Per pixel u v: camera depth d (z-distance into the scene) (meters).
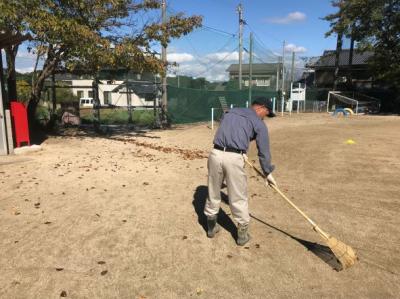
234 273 4.05
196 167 8.89
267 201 6.38
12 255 4.34
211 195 4.70
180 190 6.88
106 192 6.66
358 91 36.50
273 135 15.64
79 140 12.72
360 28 28.86
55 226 5.14
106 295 3.64
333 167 9.12
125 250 4.51
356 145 12.44
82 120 19.42
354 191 7.07
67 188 6.84
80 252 4.44
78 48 11.34
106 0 12.12
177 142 13.36
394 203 6.36
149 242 4.72
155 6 14.09
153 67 13.51
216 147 4.51
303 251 4.55
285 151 11.41
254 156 10.71
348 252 4.18
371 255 4.50
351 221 5.53
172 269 4.11
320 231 4.31
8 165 8.42
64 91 26.11
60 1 11.60
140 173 8.11
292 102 34.31
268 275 4.02
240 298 3.62
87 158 9.51
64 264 4.17
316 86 44.56
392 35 27.67
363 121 23.27
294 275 4.03
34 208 5.80
